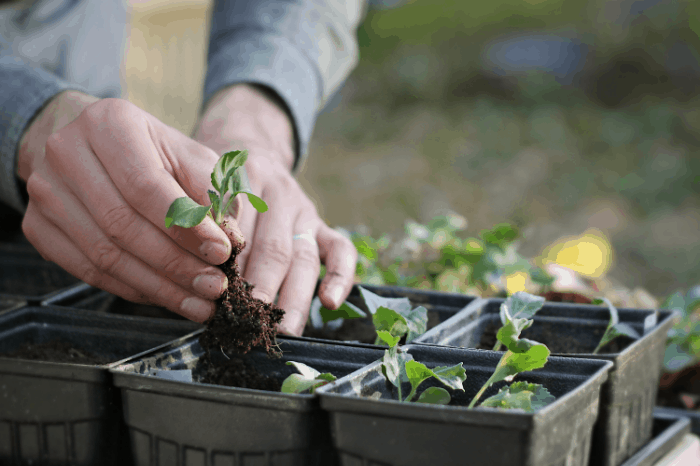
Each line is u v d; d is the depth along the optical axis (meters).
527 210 4.73
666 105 6.04
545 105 6.46
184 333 0.93
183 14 3.44
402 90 6.99
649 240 4.22
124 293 0.90
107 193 0.80
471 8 7.76
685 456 0.92
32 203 0.90
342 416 0.65
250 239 0.99
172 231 0.77
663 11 6.62
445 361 0.80
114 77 1.93
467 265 1.34
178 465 0.71
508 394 0.69
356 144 6.14
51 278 1.30
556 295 1.18
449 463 0.61
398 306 0.93
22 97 1.06
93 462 0.76
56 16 1.85
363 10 1.83
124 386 0.73
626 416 0.85
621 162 5.32
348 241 1.09
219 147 1.17
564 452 0.65
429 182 5.25
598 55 6.68
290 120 1.38
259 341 0.83
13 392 0.77
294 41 1.47
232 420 0.68
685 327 1.21
